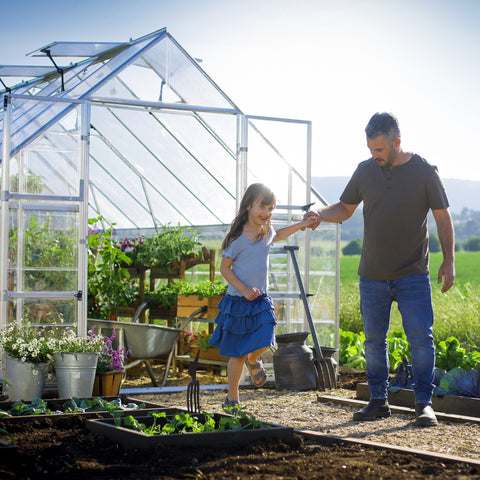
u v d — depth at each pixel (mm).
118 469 2738
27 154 6242
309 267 7445
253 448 3105
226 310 4410
